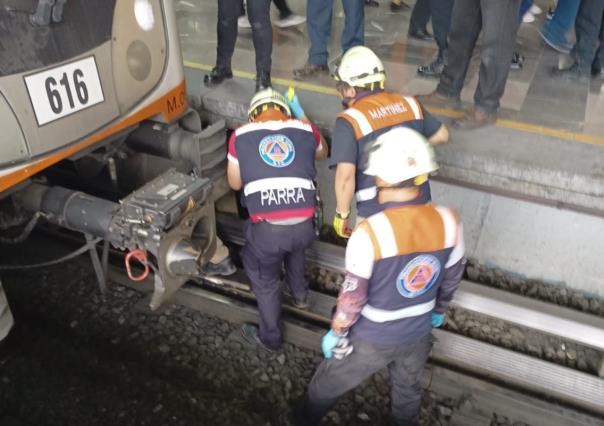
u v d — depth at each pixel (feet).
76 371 11.10
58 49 9.29
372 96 9.59
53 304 12.58
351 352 8.14
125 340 11.76
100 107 10.28
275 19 20.47
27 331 11.96
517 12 11.68
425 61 17.13
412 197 7.23
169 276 9.80
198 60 16.98
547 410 10.30
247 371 11.14
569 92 15.08
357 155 9.45
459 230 7.45
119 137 11.46
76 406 10.39
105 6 9.91
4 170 8.96
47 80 9.22
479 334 12.09
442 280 8.00
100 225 10.03
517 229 12.69
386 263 7.14
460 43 13.07
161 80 11.52
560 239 12.39
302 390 10.78
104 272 12.01
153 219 9.31
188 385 10.89
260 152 9.91
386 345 7.88
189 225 9.97
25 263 13.62
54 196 10.53
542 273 13.07
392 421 9.76
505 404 10.43
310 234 10.53
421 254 7.23
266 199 9.96
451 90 13.78
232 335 11.84
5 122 8.78
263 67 13.94
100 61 10.06
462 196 12.84
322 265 13.07
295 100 11.35
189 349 11.58
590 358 11.53
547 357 11.59
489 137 12.73
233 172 10.50
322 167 14.02
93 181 13.35
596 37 15.06
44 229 14.57
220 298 12.48
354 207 14.20
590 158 12.00
